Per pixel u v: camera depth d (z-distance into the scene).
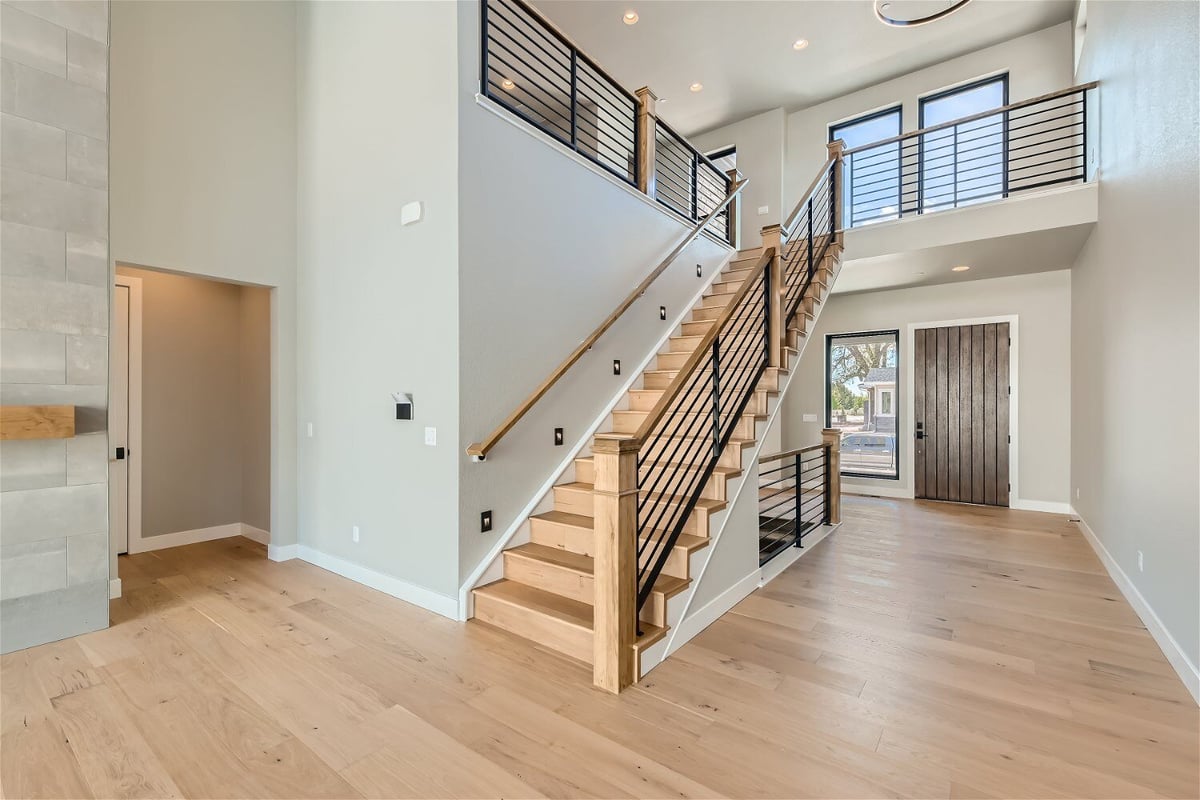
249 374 4.77
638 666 2.33
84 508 2.82
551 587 2.96
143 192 3.39
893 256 5.38
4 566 2.59
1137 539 3.18
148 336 4.39
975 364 6.38
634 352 4.45
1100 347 4.30
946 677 2.36
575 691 2.25
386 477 3.42
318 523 3.96
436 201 3.09
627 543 2.30
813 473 7.35
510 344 3.29
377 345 3.48
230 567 3.92
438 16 3.09
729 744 1.90
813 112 7.07
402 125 3.30
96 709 2.11
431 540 3.12
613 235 4.21
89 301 2.87
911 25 5.07
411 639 2.73
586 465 3.71
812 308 4.75
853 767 1.78
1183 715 2.08
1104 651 2.62
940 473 6.61
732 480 3.25
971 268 5.83
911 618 3.02
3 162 2.61
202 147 3.66
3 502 2.60
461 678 2.35
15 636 2.61
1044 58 5.68
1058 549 4.45
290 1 4.16
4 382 2.60
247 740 1.92
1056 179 5.64
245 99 3.88
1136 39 3.23
